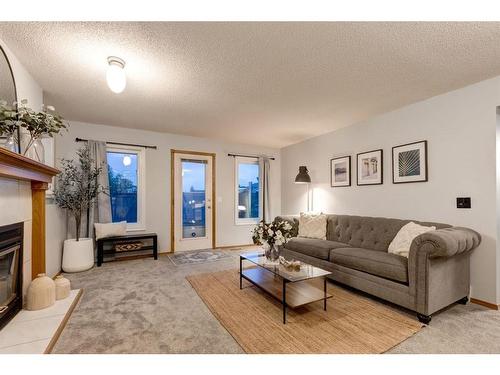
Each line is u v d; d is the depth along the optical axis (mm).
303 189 5012
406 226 2689
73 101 3012
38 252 2305
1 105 1736
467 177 2537
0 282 1869
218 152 5137
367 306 2336
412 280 2084
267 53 1990
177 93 2771
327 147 4410
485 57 2039
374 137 3535
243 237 5387
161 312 2211
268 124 3955
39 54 1994
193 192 4898
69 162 3766
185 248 4777
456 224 2607
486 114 2418
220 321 2045
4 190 1805
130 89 2666
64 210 3633
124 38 1800
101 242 3732
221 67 2207
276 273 2270
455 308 2295
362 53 1987
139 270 3488
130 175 4383
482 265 2389
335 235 3617
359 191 3750
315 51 1961
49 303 2133
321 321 2047
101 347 1681
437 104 2805
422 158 2908
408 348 1681
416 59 2072
